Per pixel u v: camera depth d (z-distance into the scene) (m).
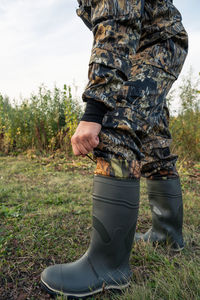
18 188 2.60
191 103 4.26
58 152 4.72
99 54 0.81
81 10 1.15
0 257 1.24
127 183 0.90
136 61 1.03
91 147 0.84
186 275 0.99
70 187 2.66
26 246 1.34
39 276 1.09
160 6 1.03
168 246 1.27
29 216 1.78
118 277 0.94
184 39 1.13
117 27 0.82
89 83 0.83
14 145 5.18
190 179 3.10
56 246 1.34
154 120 1.05
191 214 1.81
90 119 0.82
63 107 5.40
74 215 1.83
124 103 0.93
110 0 0.82
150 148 1.21
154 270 1.11
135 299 0.88
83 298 0.93
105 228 0.91
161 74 1.03
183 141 4.26
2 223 1.66
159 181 1.27
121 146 0.90
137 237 1.42
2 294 0.97
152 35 1.05
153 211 1.33
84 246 1.35
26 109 5.34
